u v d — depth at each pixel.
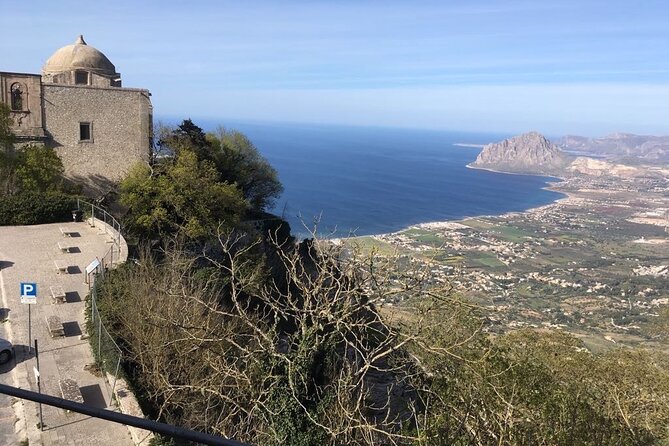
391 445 14.95
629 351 22.62
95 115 41.00
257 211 50.88
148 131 43.22
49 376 16.58
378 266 14.85
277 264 36.59
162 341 16.98
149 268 22.88
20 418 14.70
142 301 19.02
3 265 24.66
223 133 52.81
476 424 15.43
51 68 47.16
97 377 16.78
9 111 35.56
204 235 33.56
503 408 15.82
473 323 18.03
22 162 35.38
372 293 14.14
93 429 14.48
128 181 34.75
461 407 16.39
